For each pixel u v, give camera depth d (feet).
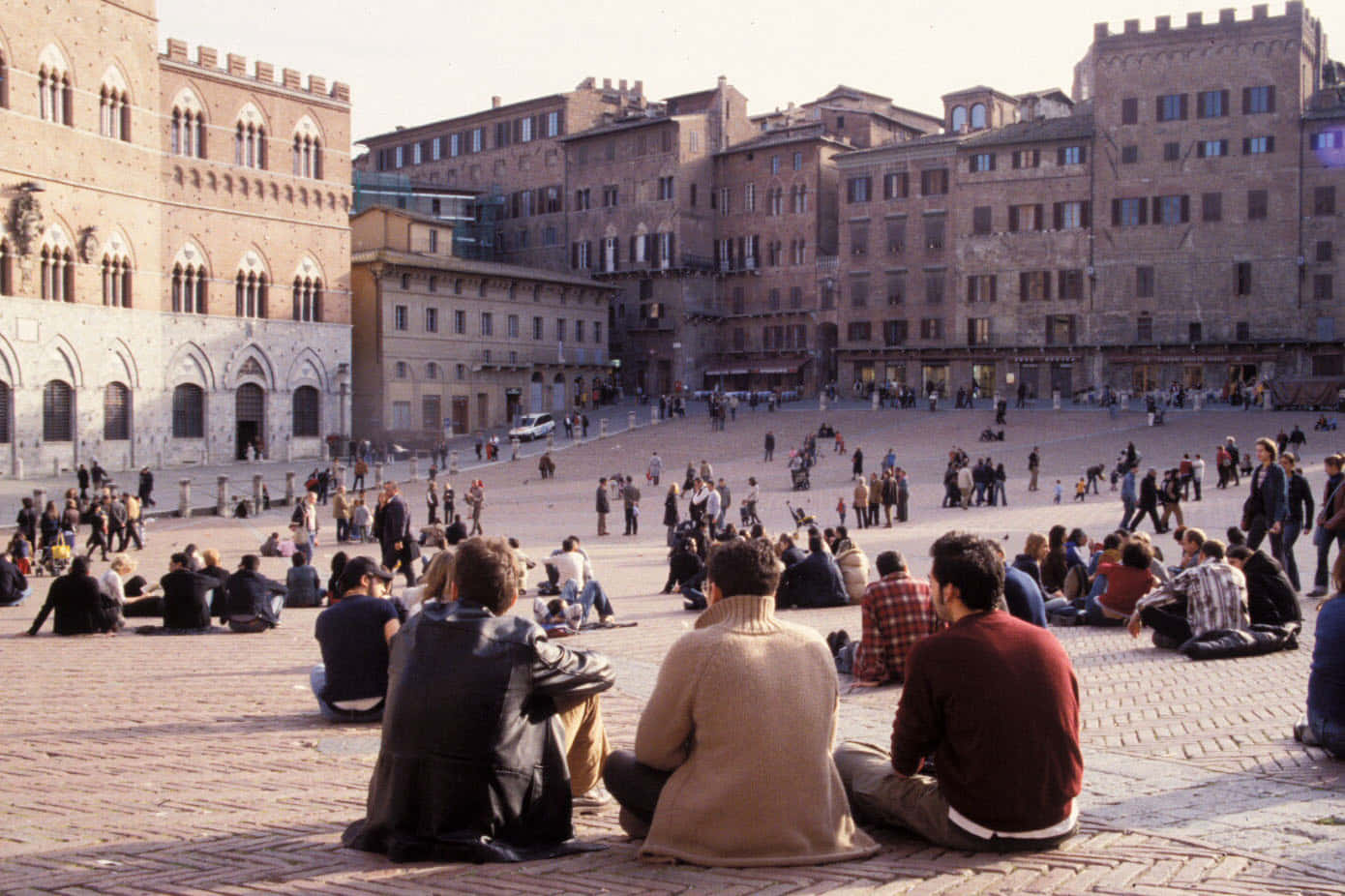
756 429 277.64
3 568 85.87
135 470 236.84
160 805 29.27
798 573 72.79
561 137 387.96
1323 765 31.83
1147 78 307.78
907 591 43.62
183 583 67.46
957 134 335.67
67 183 220.84
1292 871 22.47
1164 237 306.96
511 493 212.23
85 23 223.51
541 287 340.39
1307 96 300.81
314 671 42.16
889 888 21.39
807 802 23.04
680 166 364.99
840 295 354.33
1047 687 23.15
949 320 335.67
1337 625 32.89
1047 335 321.93
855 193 351.67
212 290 255.09
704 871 22.43
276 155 267.80
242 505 187.62
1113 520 144.36
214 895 21.35
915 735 23.90
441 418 311.68
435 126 426.51
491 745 23.09
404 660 23.59
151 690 47.75
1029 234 323.57
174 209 247.09
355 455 274.77
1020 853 23.31
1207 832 25.21
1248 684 44.88
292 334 272.51
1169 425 244.63
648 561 122.31
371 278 298.35
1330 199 289.74
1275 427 234.79
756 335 373.81
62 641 64.13
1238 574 52.80
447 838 23.18
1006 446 234.79
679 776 23.44
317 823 27.12
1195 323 303.89
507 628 23.72
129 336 236.22
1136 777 30.58
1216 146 300.61
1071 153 318.04
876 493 152.15
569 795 24.90
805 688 23.07
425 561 97.50
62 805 29.30
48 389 221.46
